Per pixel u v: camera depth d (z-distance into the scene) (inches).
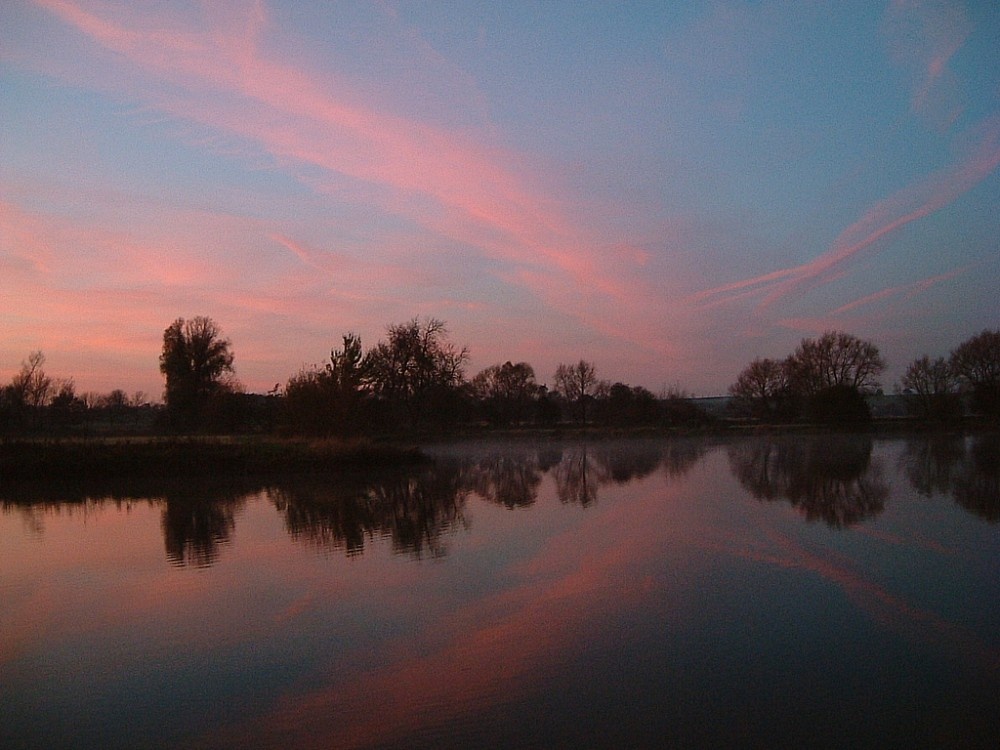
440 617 483.5
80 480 1342.3
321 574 604.1
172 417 2608.3
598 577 576.1
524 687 369.1
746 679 374.6
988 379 3090.6
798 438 2664.9
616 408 3727.9
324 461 1502.2
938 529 748.0
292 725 335.0
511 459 1872.5
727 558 633.0
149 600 537.6
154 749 317.4
